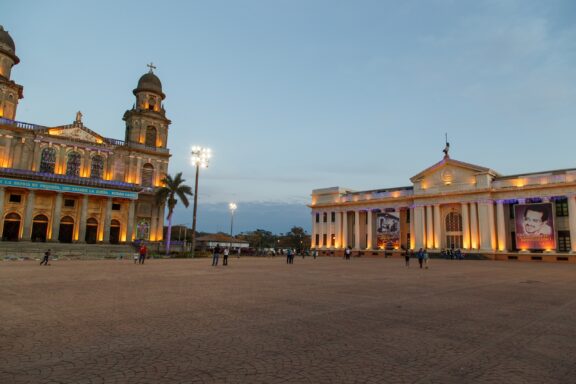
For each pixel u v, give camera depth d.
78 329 7.79
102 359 5.89
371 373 5.46
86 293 13.11
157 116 64.44
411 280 19.69
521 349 6.74
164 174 64.06
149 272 22.72
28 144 53.84
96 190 53.47
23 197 50.81
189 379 5.10
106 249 49.84
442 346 6.86
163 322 8.54
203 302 11.40
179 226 92.12
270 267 29.38
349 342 7.06
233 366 5.66
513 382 5.19
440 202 61.28
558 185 50.97
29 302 11.09
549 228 50.34
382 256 66.50
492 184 57.09
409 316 9.57
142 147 62.62
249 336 7.40
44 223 52.19
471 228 57.34
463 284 17.95
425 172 63.44
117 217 57.88
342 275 22.48
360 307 10.83
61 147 56.12
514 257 52.56
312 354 6.30
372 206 70.19
